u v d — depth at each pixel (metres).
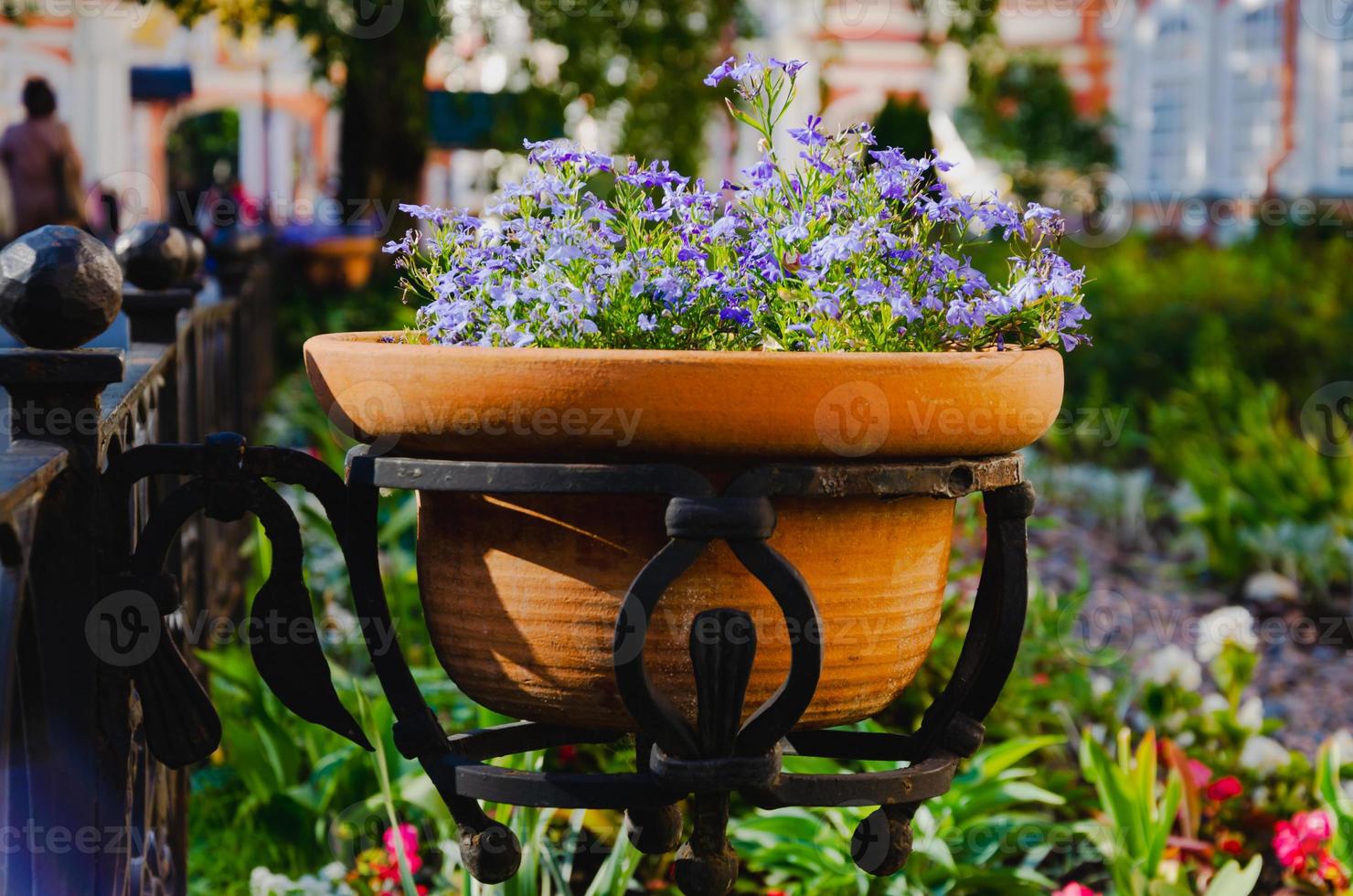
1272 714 3.86
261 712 2.72
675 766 1.26
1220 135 20.88
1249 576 5.45
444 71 9.09
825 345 1.42
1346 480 5.65
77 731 1.38
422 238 1.58
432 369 1.27
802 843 2.41
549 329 1.41
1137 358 8.10
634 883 2.30
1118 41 22.27
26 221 9.92
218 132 22.66
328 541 3.97
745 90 1.51
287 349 8.13
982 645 1.46
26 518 1.26
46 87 9.99
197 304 3.54
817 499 1.32
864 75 21.22
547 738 1.57
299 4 8.30
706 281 1.39
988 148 18.64
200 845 2.68
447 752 1.40
